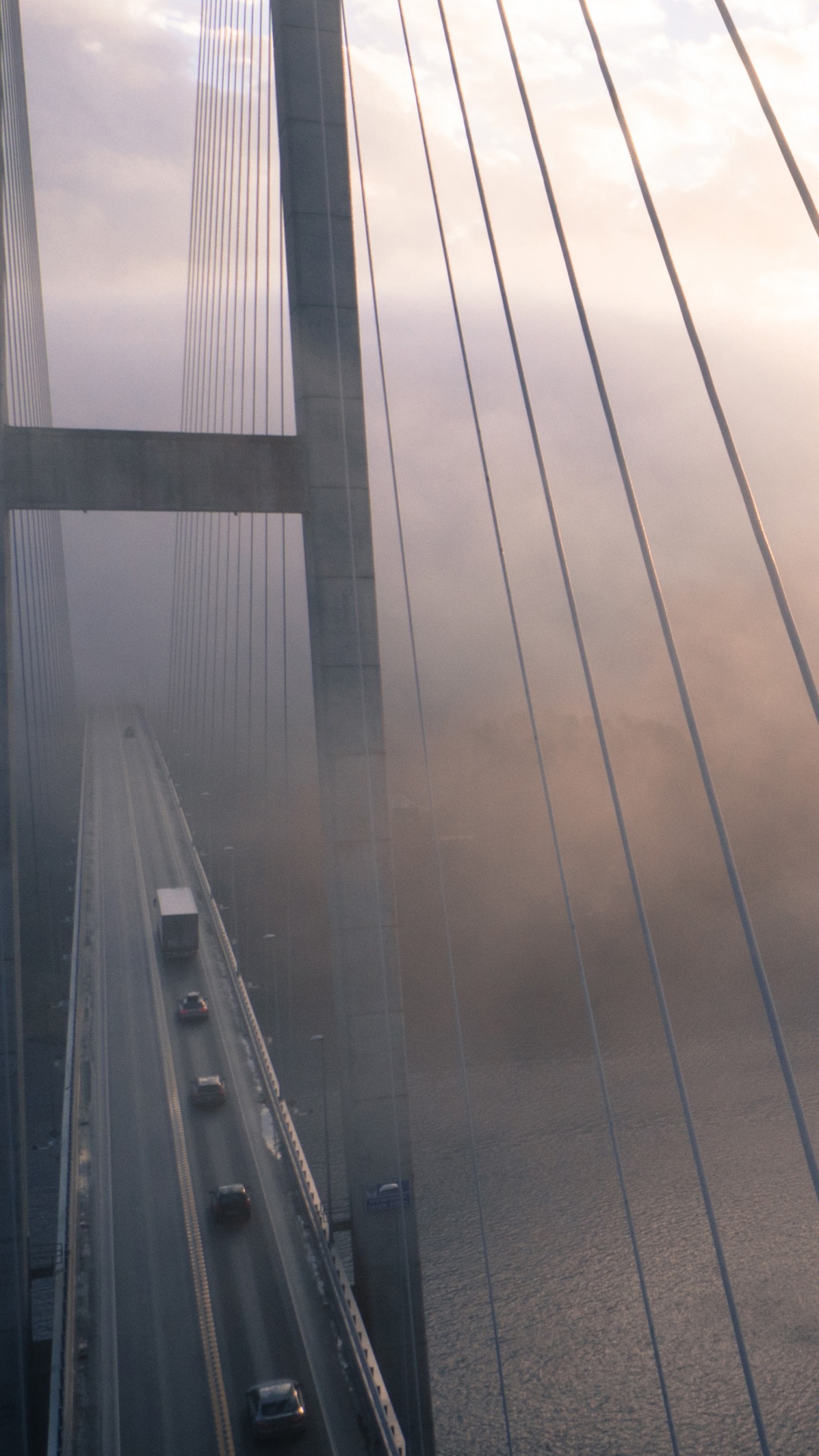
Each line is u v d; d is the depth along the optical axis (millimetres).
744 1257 39219
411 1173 29641
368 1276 28594
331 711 30750
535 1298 37875
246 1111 35906
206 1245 27969
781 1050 11055
